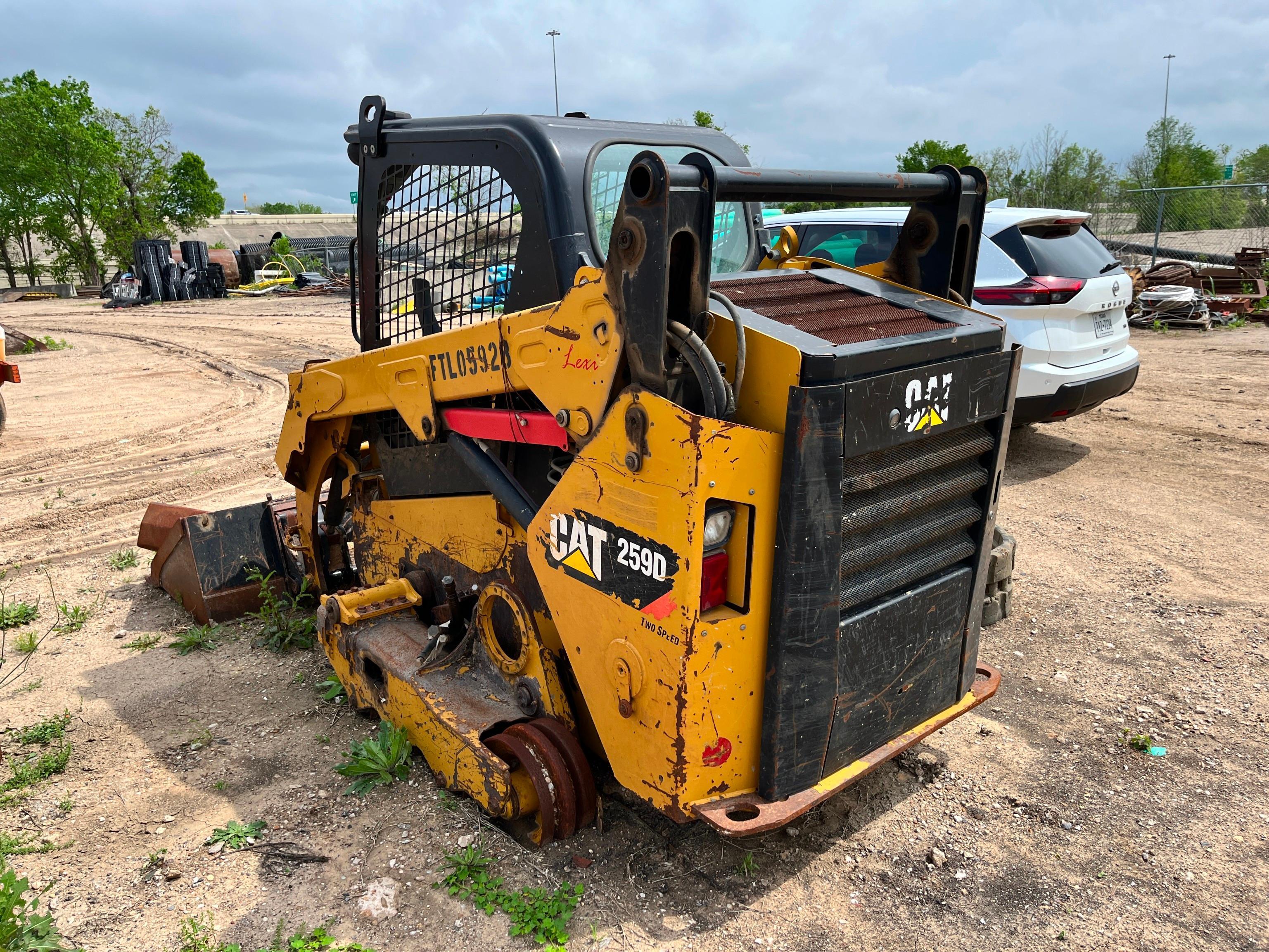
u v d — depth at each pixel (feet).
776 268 10.66
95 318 80.12
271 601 14.92
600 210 9.04
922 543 8.48
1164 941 7.84
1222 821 9.49
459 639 10.93
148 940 7.96
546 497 9.39
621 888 8.43
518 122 8.86
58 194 158.20
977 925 8.05
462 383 9.36
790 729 7.52
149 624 15.12
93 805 10.05
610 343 7.27
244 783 10.41
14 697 12.64
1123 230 63.98
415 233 10.45
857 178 8.03
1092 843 9.18
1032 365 20.11
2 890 7.60
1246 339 38.50
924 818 9.60
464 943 7.82
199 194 176.45
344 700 12.32
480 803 9.05
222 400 36.65
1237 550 16.72
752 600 7.22
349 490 13.30
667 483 6.92
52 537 19.93
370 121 10.68
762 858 8.91
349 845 9.19
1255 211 58.85
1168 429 24.91
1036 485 20.86
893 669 8.39
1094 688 12.35
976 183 9.31
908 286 9.75
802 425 6.86
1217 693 12.06
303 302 91.30
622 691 7.70
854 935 7.91
